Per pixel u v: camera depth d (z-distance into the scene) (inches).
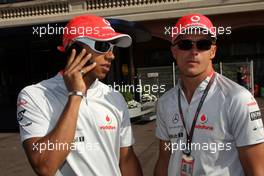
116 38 88.7
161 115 98.4
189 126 91.4
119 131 93.0
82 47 86.9
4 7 757.9
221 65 641.6
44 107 86.8
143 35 545.0
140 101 528.4
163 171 100.4
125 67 582.6
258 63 765.3
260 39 759.1
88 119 87.5
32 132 84.4
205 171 88.5
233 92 87.1
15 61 586.2
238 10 628.7
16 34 461.1
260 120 86.8
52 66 523.2
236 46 773.9
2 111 645.3
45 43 494.6
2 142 398.9
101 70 88.8
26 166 287.9
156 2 668.7
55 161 80.4
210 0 638.5
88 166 86.4
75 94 83.4
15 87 644.1
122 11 684.1
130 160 97.3
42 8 736.3
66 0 717.3
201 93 90.6
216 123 87.7
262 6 618.8
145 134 395.2
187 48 90.2
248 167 86.2
